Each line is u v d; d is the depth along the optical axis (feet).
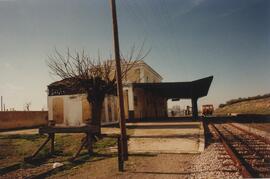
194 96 132.05
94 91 68.85
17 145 61.67
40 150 50.85
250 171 31.94
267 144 51.85
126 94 113.29
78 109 103.35
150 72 154.81
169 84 106.22
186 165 37.91
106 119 106.73
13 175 38.29
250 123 101.55
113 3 50.85
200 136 61.67
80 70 69.87
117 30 50.42
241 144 53.16
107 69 72.23
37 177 35.83
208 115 204.03
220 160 38.73
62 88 105.91
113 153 51.03
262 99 203.00
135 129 80.18
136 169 37.45
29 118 133.90
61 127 50.80
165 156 45.78
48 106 106.93
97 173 36.55
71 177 35.27
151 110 145.59
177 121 109.29
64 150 56.39
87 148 55.36
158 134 67.67
